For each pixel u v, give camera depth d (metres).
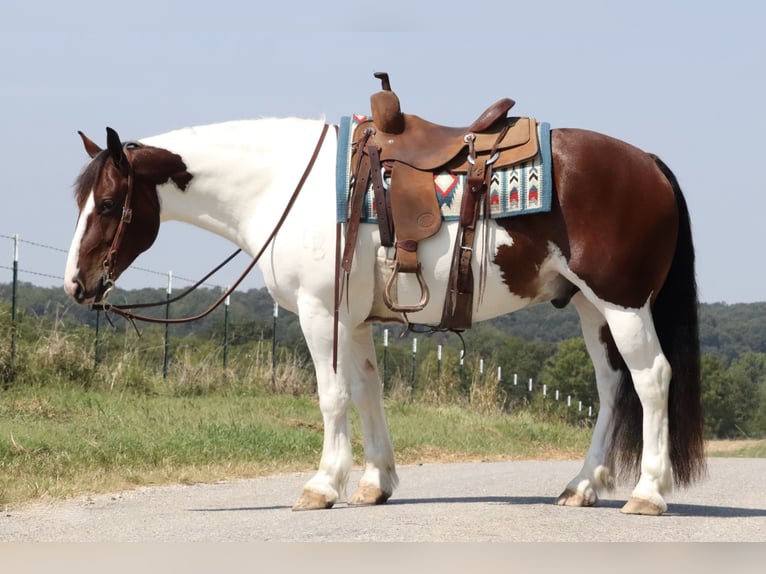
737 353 102.38
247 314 44.41
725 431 75.94
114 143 7.09
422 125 6.89
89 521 6.79
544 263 6.62
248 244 7.27
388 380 22.70
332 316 6.89
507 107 6.71
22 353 15.09
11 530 6.39
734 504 7.79
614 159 6.56
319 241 6.83
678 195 6.78
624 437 6.92
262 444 11.57
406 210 6.64
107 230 7.19
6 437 9.87
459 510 6.76
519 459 14.80
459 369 25.77
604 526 6.11
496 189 6.57
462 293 6.66
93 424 11.57
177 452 10.46
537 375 70.44
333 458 7.01
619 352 6.87
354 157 6.85
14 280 15.08
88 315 26.86
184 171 7.24
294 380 18.91
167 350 17.73
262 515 6.84
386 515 6.57
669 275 6.82
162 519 6.82
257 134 7.25
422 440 14.82
